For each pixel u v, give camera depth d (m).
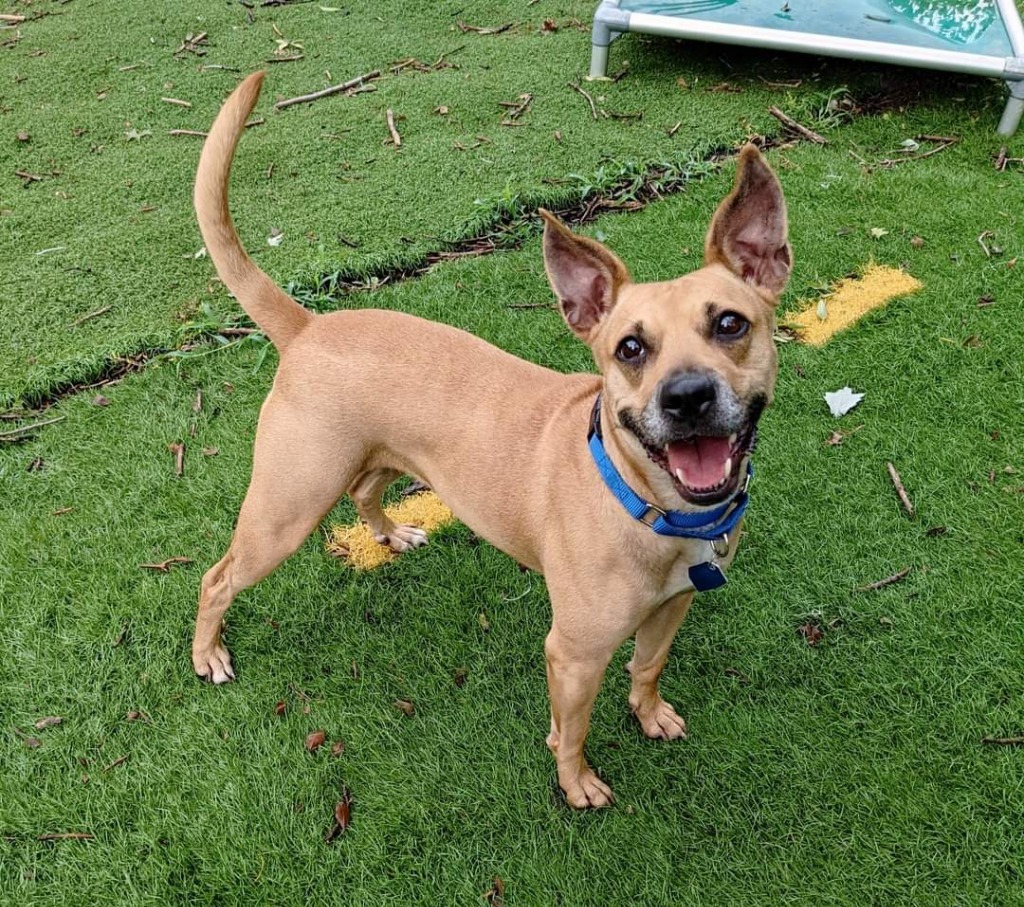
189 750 0.95
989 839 0.86
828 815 0.88
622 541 0.76
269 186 1.78
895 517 1.14
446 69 2.18
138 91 2.12
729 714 0.97
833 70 2.12
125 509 1.19
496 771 0.94
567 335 1.42
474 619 1.07
